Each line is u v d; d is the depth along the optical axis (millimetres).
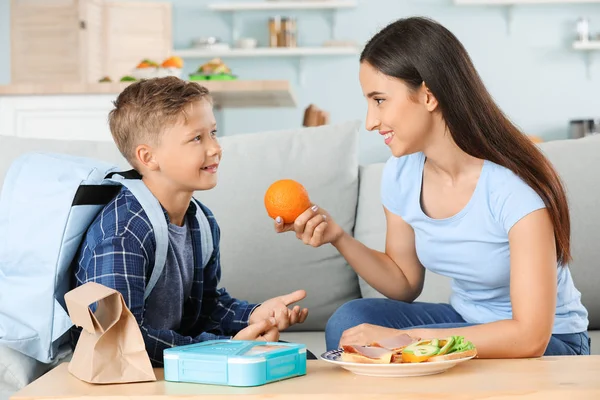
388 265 1584
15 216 1372
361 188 2016
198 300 1518
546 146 1947
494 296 1473
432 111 1333
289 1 6379
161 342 1246
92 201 1367
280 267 1918
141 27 6480
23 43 6207
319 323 1951
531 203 1314
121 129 1396
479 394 933
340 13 6484
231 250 1911
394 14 6438
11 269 1374
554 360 1145
